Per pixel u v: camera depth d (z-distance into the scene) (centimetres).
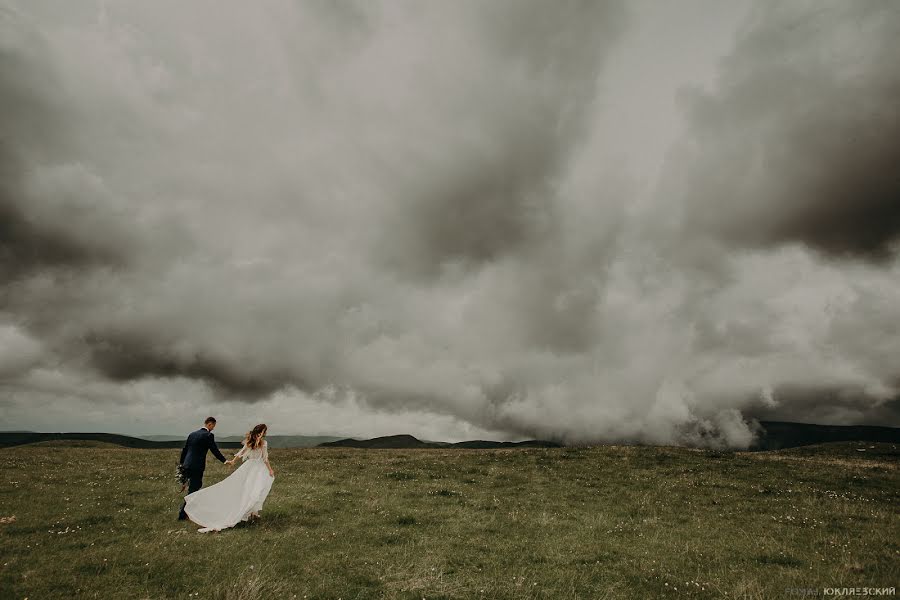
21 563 978
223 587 866
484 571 1052
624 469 2803
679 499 1986
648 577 1034
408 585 948
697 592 944
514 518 1609
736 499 1966
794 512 1720
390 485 2297
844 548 1245
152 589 857
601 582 1001
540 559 1158
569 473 2697
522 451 3628
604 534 1420
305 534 1278
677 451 3466
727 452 3541
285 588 888
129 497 1753
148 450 4416
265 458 1436
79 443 8006
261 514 1483
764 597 902
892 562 1125
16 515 1419
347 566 1043
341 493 2011
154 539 1181
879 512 1708
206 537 1205
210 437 1428
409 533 1370
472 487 2284
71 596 820
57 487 1948
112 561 999
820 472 2575
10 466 2558
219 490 1341
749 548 1259
